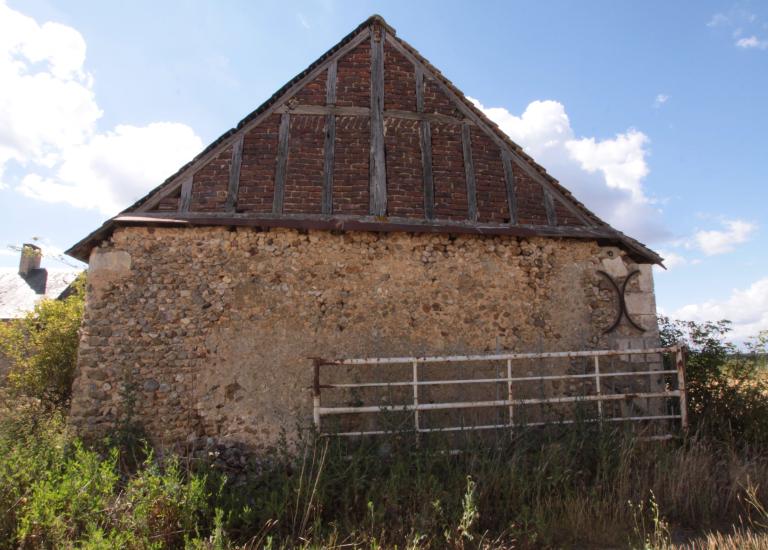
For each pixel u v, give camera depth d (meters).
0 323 9.70
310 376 6.58
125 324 6.42
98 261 6.57
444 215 7.47
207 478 4.97
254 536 4.08
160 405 6.27
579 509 4.62
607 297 7.55
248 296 6.68
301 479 4.52
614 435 5.65
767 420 6.41
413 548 3.85
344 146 7.55
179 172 7.11
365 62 8.05
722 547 4.02
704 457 5.38
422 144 7.76
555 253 7.59
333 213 7.21
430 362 6.23
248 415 6.37
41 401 8.47
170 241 6.73
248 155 7.32
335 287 6.88
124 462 5.77
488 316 7.18
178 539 4.04
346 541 4.19
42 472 4.40
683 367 6.21
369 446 5.50
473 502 4.41
